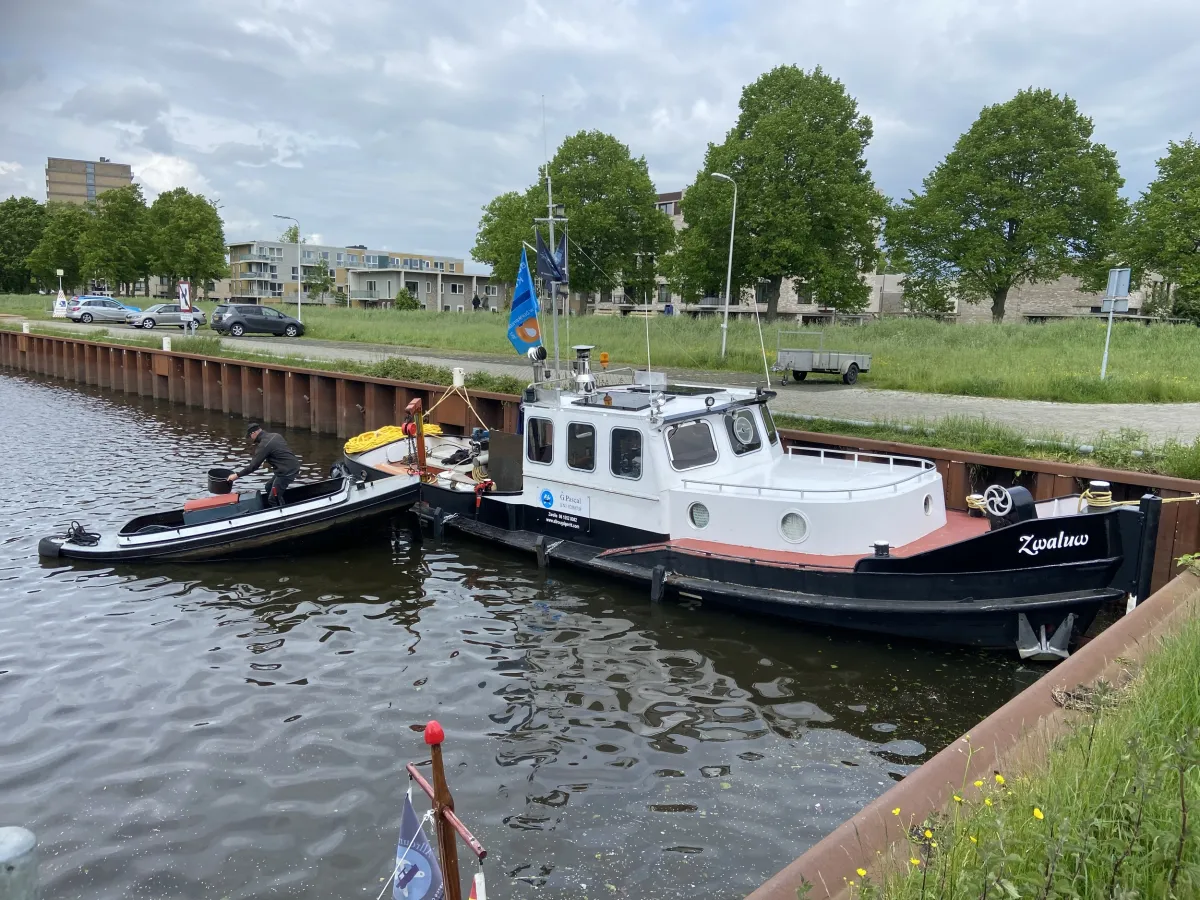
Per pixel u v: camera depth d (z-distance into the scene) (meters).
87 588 11.32
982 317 57.62
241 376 27.19
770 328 33.78
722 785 6.67
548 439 11.88
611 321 37.88
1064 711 4.43
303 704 8.05
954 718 7.80
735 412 11.10
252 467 13.45
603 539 11.34
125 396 32.62
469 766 6.94
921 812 3.66
